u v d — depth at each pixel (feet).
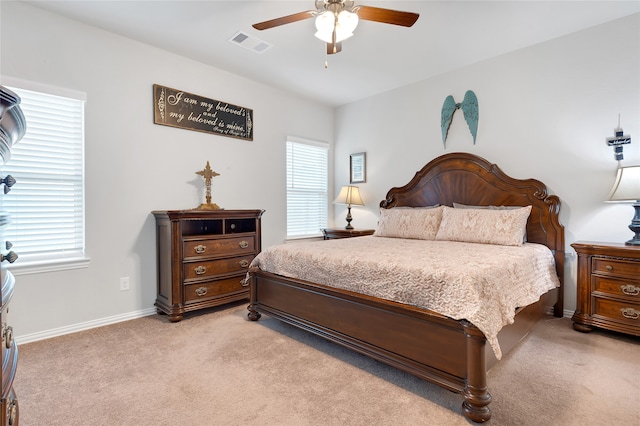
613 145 8.96
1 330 2.67
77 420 5.10
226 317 9.94
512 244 9.14
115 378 6.34
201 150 11.49
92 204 9.11
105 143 9.34
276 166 13.97
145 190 10.16
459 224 10.27
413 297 5.95
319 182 16.07
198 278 9.90
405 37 9.73
